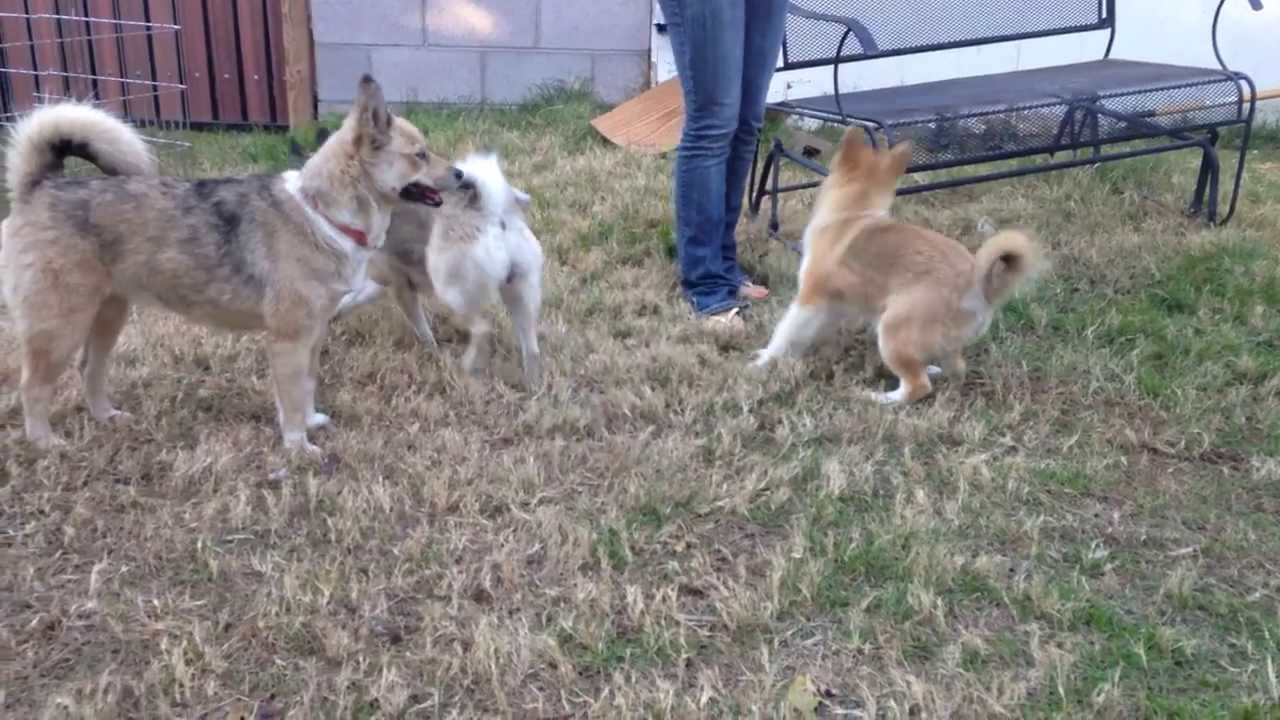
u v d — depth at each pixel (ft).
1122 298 8.38
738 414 6.77
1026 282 7.00
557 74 14.30
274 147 12.30
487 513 5.70
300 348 6.10
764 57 8.03
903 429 6.49
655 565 5.26
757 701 4.34
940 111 8.69
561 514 5.59
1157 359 7.50
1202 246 9.12
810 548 5.35
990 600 5.02
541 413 6.66
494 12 13.96
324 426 6.61
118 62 13.70
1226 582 5.17
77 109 5.91
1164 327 7.80
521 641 4.59
